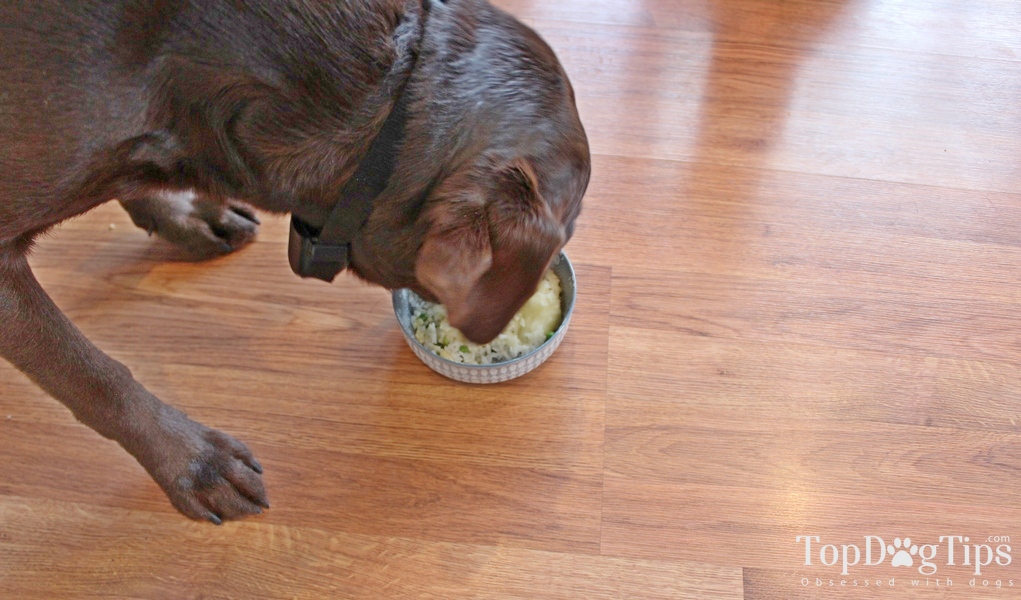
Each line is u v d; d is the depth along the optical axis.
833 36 1.81
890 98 1.69
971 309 1.38
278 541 1.14
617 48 1.76
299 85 0.81
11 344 0.95
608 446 1.23
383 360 1.32
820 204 1.52
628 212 1.50
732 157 1.58
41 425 1.24
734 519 1.16
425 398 1.28
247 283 1.40
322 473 1.20
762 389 1.29
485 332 0.89
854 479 1.20
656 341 1.34
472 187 0.81
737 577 1.11
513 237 0.79
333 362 1.31
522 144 0.84
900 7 1.87
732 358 1.32
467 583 1.11
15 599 1.08
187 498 1.11
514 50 0.87
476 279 0.82
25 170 0.81
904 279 1.42
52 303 0.99
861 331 1.36
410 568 1.12
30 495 1.17
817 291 1.40
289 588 1.10
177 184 0.93
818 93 1.69
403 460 1.21
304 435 1.24
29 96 0.76
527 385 1.29
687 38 1.79
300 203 0.91
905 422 1.26
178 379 1.29
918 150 1.60
